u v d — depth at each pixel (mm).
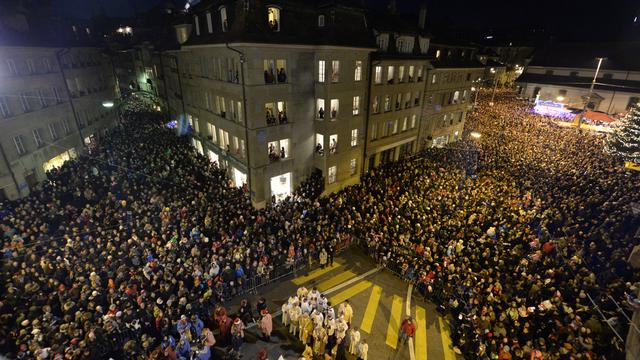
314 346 12547
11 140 24984
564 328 12086
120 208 20125
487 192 23938
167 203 21109
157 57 42938
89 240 16328
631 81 57531
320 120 25047
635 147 24828
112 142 33906
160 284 13836
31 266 14727
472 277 15023
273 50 21391
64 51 33156
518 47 89312
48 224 17984
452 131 42312
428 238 18141
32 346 10703
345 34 23766
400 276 17516
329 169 26438
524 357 11461
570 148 32625
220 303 15078
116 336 12086
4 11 26922
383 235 18688
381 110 29922
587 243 17375
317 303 13344
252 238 18219
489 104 59094
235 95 23062
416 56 31203
